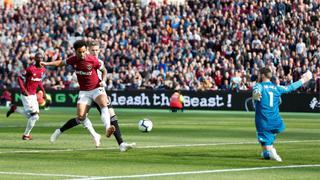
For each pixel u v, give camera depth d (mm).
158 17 67625
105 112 22766
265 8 63594
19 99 64812
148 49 65188
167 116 48688
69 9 71500
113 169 17812
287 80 57125
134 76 62875
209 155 21344
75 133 31062
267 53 59906
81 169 17797
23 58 68500
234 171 17406
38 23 71688
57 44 68750
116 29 68250
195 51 63469
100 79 23359
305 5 62938
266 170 17625
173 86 60562
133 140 27562
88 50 23812
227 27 64188
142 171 17406
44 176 16406
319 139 28625
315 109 55344
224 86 59469
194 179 15922
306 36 60375
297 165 18766
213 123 40094
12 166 18438
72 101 63281
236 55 61344
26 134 27984
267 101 20125
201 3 67000
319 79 56156
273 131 20203
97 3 71000
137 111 56969
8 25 72562
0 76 68812
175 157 20734
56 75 65062
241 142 26656
